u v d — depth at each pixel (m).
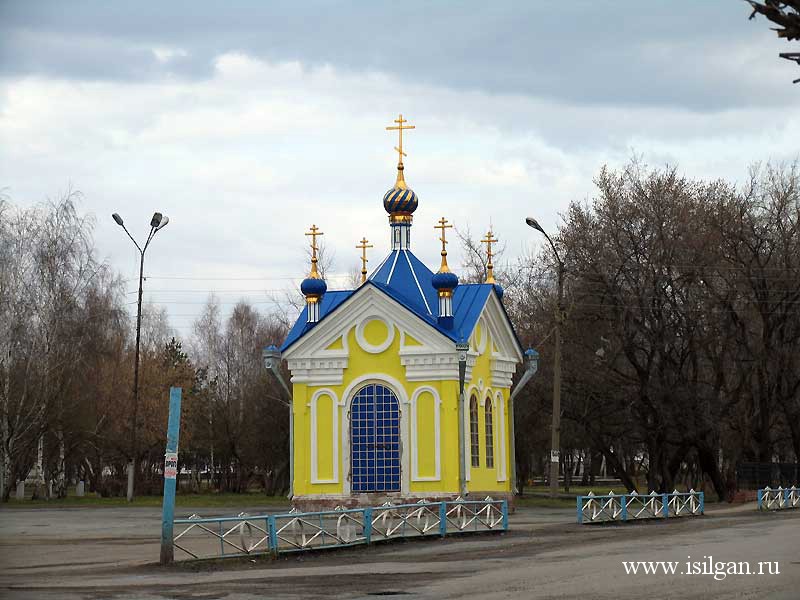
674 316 59.22
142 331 104.62
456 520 32.41
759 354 59.84
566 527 35.25
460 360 40.38
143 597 18.05
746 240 59.12
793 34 11.30
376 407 41.78
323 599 17.61
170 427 23.70
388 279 44.12
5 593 18.66
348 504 41.31
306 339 42.69
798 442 61.59
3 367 61.44
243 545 24.77
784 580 19.11
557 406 49.78
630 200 60.16
